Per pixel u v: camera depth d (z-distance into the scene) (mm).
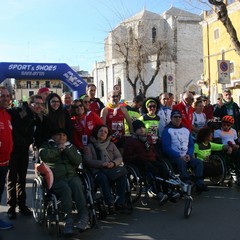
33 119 3768
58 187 3295
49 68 9117
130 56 23656
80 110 4273
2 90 3438
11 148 3518
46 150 3459
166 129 4641
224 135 5348
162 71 30516
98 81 36188
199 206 4191
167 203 4340
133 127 4348
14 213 3820
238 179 5133
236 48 7543
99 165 3773
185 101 5305
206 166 4777
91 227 3459
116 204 3789
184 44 32281
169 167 4145
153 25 32031
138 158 4215
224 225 3498
